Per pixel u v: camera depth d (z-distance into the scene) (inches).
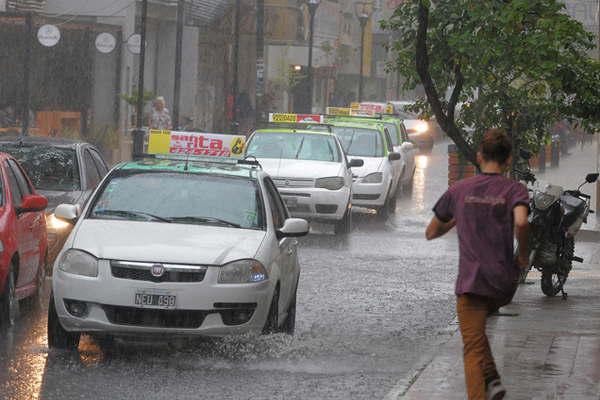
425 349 916.6
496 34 1083.3
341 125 2182.6
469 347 635.5
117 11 3464.6
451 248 1706.4
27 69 2760.8
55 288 847.7
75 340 860.0
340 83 6437.0
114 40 3085.6
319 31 5388.8
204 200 937.5
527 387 729.0
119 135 3174.2
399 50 1223.5
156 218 917.8
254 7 4234.7
